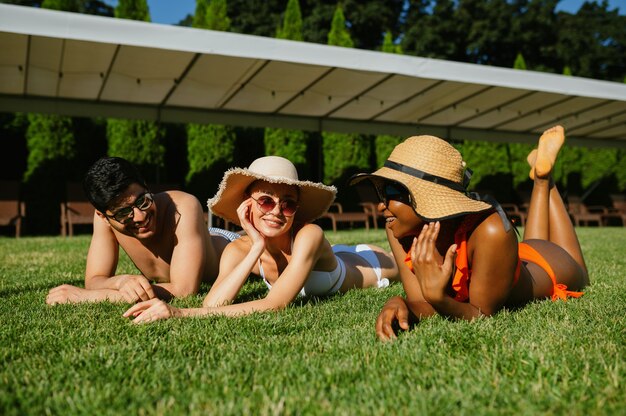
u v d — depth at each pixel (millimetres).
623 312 2369
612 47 26953
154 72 8406
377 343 1858
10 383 1489
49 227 11375
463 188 2098
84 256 5500
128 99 9945
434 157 2051
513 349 1746
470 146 15242
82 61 7820
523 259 2787
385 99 10242
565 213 3178
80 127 11859
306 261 2586
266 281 3029
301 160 13242
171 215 3096
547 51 24750
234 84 9117
